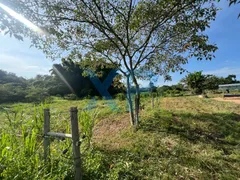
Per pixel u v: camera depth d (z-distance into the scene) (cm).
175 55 468
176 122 506
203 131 430
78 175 201
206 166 264
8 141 216
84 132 313
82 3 362
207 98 1320
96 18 388
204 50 371
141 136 399
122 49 496
